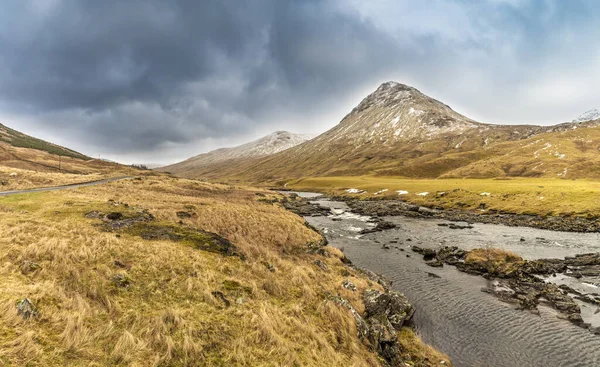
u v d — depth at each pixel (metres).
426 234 60.00
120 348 10.46
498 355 20.31
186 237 25.33
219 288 17.05
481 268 37.44
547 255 44.81
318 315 17.50
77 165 176.88
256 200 89.38
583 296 29.77
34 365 8.57
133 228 26.11
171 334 12.10
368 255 44.59
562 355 20.34
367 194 137.12
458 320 24.88
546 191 87.81
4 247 16.62
